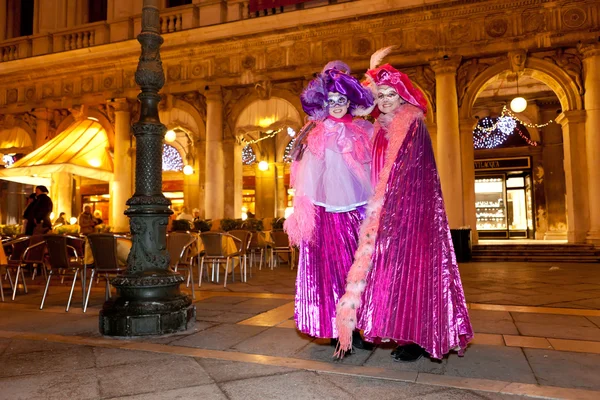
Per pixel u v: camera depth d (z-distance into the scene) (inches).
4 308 220.7
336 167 128.3
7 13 723.4
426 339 109.3
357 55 526.3
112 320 156.7
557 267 388.2
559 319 173.6
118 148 599.2
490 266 407.2
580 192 472.4
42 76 653.9
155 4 180.4
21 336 158.6
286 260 475.8
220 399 95.7
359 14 517.3
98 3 689.6
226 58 577.0
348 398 95.0
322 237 130.2
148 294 163.2
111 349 139.2
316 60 540.4
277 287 286.4
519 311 190.4
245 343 143.5
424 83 514.3
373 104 128.5
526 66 488.1
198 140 595.5
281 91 560.1
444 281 113.4
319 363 120.0
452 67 495.2
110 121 625.0
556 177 642.2
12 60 658.8
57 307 222.8
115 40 630.5
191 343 145.0
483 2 484.7
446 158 489.7
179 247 257.6
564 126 492.4
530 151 659.4
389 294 113.0
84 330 168.4
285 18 545.0
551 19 473.4
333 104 128.6
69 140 589.3
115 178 593.6
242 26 561.6
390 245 115.5
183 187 769.6
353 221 129.5
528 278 310.2
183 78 592.1
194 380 108.3
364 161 129.3
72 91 640.4
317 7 530.9
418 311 110.8
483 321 170.4
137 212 171.2
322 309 127.3
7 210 784.9
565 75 477.7
